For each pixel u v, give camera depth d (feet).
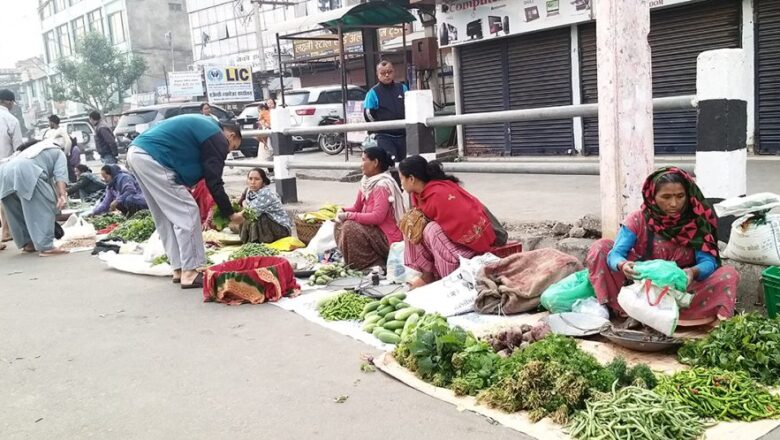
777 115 28.66
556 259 15.33
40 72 183.32
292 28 42.45
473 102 40.57
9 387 12.89
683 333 12.60
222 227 21.22
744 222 13.82
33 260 25.86
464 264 16.02
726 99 14.25
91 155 78.89
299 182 37.55
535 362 10.66
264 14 105.50
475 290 15.47
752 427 9.41
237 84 92.32
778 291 12.44
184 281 19.69
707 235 12.85
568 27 34.86
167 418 11.16
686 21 30.76
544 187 27.22
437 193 16.65
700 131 14.74
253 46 110.83
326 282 18.85
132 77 122.83
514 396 10.52
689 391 10.04
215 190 19.85
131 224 27.86
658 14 31.63
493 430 10.07
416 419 10.61
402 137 25.59
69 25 158.81
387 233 19.56
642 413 9.27
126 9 134.82
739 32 29.12
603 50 15.37
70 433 10.84
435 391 11.48
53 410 11.73
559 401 10.12
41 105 186.09
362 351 13.69
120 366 13.66
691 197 12.67
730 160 14.48
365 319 15.24
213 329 15.70
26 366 13.97
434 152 21.88
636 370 10.64
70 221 29.14
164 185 19.21
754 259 13.69
